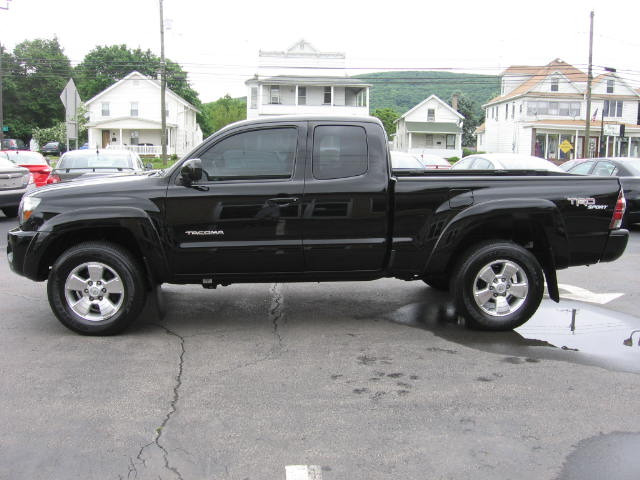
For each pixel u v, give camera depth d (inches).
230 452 133.3
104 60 2805.1
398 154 599.8
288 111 1993.1
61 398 161.3
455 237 213.8
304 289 291.9
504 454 133.0
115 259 209.3
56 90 2888.8
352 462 129.2
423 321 236.5
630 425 147.3
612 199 219.3
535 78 2182.6
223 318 240.7
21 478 122.4
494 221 217.2
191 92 2910.9
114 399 160.9
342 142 215.9
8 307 255.0
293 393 165.8
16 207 549.6
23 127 2807.6
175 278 215.5
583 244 219.3
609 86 2145.7
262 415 151.7
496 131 2377.0
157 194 210.2
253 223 211.9
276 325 231.5
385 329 226.2
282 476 123.6
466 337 216.5
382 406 157.5
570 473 125.0
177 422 147.6
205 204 210.5
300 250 213.9
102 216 207.5
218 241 212.4
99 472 125.0
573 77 2183.8
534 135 2052.2
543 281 218.5
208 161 214.2
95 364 187.2
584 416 152.1
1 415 150.9
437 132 2231.8
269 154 215.0
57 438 139.1
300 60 2041.1
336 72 2044.8
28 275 214.4
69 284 211.5
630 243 445.7
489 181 216.7
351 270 219.3
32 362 188.5
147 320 237.6
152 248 210.2
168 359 192.4
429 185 214.1
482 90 4633.4
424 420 149.4
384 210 214.8
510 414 153.1
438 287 288.2
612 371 183.2
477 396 164.2
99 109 2182.6
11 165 551.5
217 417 150.5
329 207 213.0
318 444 137.0
